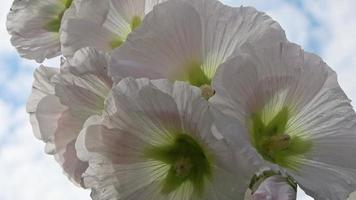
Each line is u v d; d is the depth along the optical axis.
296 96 0.41
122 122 0.39
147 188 0.41
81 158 0.40
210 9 0.41
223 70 0.38
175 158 0.41
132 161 0.40
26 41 0.54
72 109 0.43
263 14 0.41
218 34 0.41
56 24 0.53
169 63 0.41
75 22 0.45
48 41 0.54
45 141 0.45
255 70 0.39
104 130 0.39
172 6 0.40
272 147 0.41
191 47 0.41
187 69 0.41
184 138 0.40
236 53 0.39
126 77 0.39
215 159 0.38
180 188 0.41
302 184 0.39
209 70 0.41
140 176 0.40
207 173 0.40
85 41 0.45
